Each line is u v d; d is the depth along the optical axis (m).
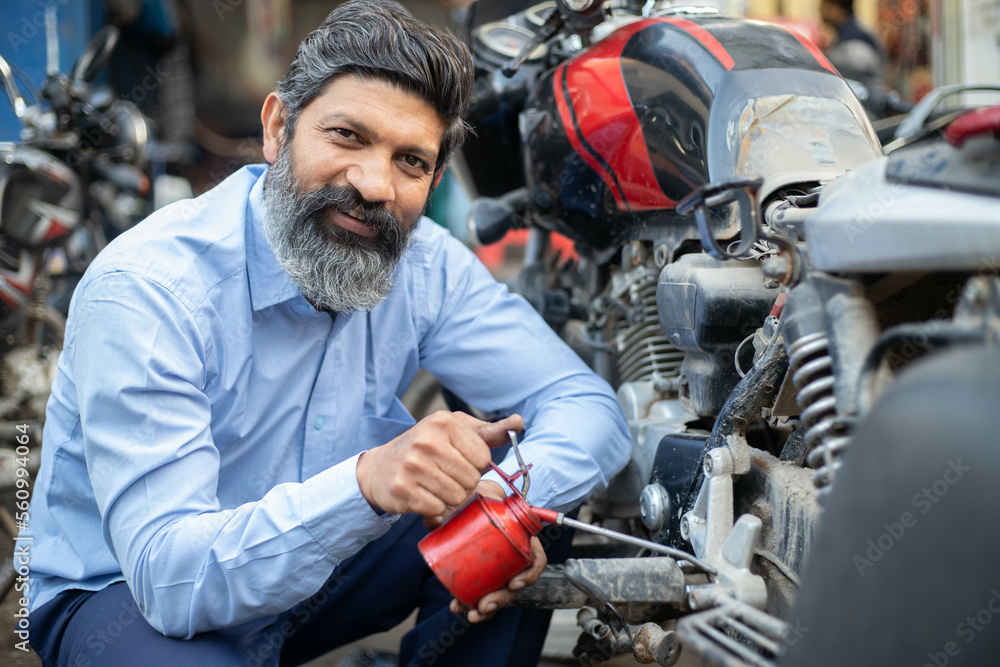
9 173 2.48
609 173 1.52
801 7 6.71
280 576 1.12
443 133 1.32
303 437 1.39
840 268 0.90
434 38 1.26
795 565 1.08
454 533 1.12
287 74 1.30
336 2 7.62
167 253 1.25
